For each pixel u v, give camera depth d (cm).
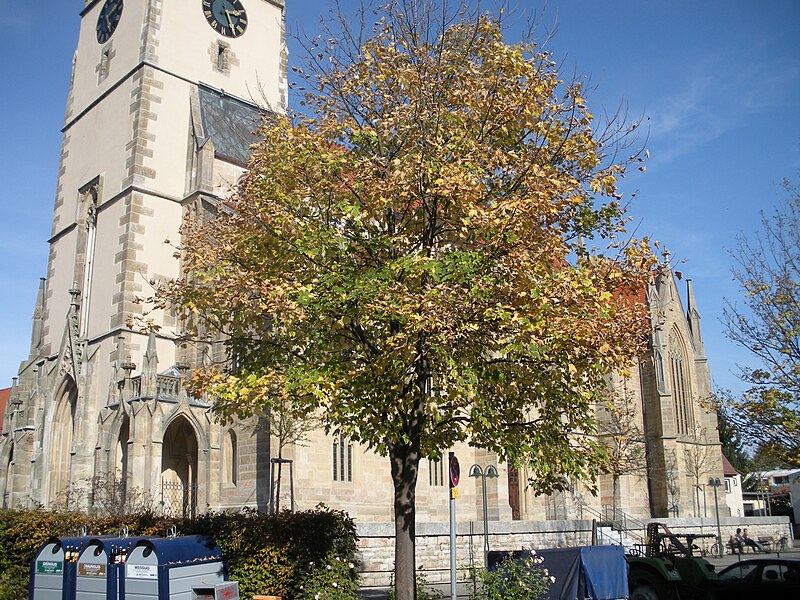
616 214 1939
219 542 2031
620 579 2092
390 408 1683
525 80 1939
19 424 4916
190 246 2067
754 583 2170
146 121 4806
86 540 1917
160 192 4772
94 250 4897
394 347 1608
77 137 5403
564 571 2045
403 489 1794
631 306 1883
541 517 5125
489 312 1569
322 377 1602
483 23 1989
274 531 1981
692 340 6831
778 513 9988
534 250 1677
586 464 1906
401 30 2011
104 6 5453
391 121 1866
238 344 1994
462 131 1864
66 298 5022
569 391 1817
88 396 4403
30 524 2381
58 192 5441
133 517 2408
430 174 1761
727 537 5534
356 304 1698
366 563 2986
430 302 1529
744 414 2366
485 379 1716
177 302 2105
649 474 5722
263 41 5669
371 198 1816
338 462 3934
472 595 1930
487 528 3184
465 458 4694
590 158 1872
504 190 1877
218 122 5097
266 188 1941
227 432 3897
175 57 5069
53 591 1958
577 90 1902
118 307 4462
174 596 1806
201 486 3847
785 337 2366
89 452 4319
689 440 6419
